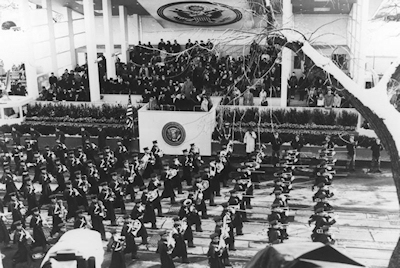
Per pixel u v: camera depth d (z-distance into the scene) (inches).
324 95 1066.1
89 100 1196.5
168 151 972.6
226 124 962.7
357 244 615.8
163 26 1353.3
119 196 730.8
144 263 596.4
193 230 674.8
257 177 813.9
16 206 666.2
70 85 1242.6
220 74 1134.4
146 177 860.6
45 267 423.5
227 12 1106.7
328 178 769.6
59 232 655.1
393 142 297.7
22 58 1563.7
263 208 737.0
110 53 1256.2
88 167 800.9
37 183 860.0
